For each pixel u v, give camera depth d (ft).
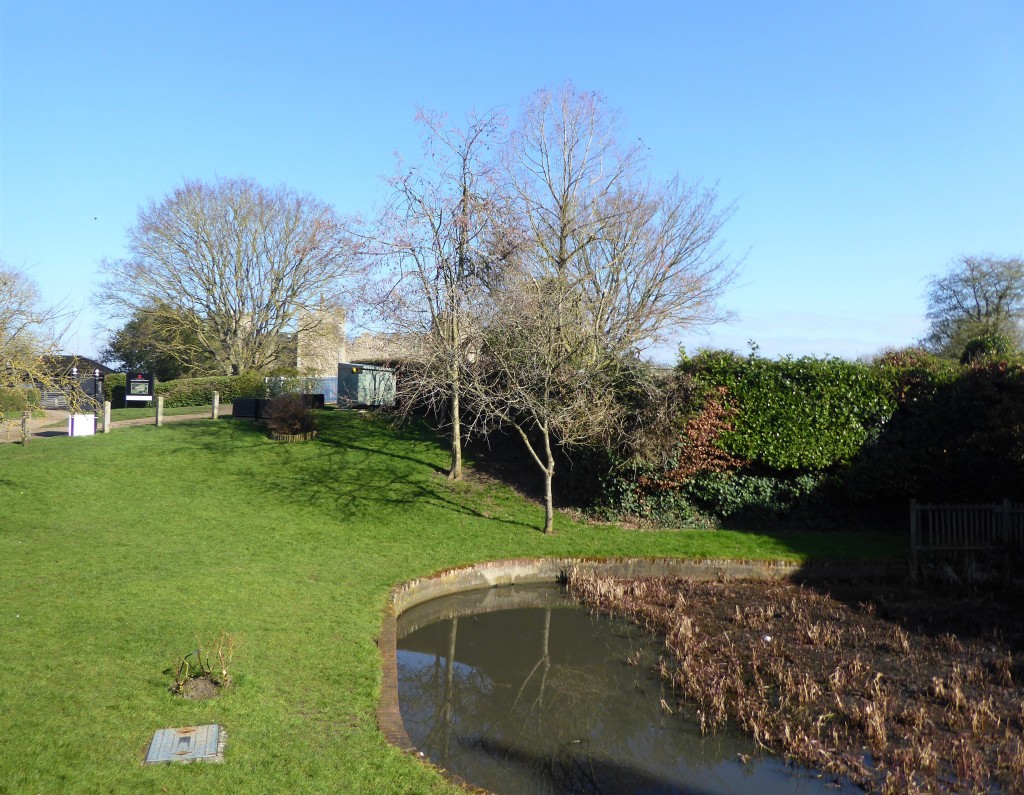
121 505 49.06
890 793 21.76
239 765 19.08
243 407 77.92
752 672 31.53
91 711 21.07
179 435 68.18
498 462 65.77
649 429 54.85
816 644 34.65
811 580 47.26
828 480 56.24
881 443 55.47
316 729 21.71
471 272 56.80
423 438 71.00
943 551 47.80
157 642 26.81
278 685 24.49
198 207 118.11
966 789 21.99
